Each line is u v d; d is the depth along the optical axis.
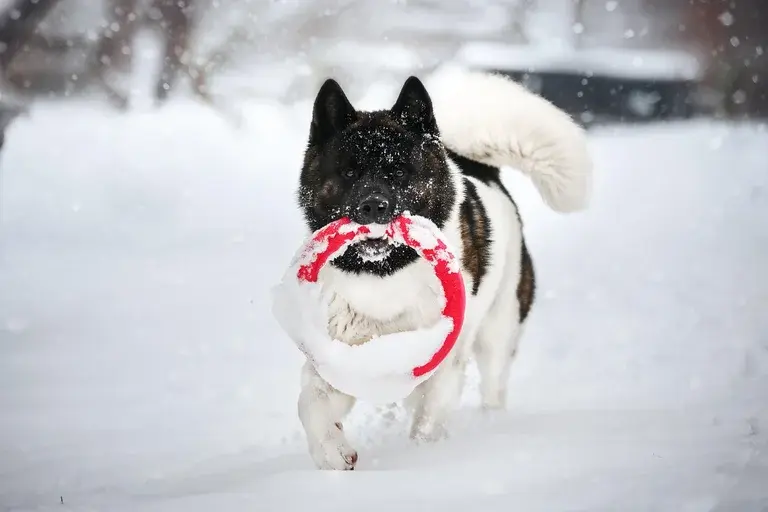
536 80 39.97
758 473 4.29
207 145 20.89
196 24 28.50
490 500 3.97
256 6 28.88
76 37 30.80
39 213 15.79
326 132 5.77
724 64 40.91
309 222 5.85
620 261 13.19
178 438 5.88
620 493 4.00
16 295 10.82
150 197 17.12
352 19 33.16
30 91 31.75
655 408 6.19
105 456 5.48
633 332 9.06
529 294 7.28
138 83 28.66
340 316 5.56
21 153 18.91
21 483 4.94
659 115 41.19
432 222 5.42
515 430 5.54
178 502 4.14
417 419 5.66
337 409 5.36
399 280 5.41
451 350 5.71
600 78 40.44
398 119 5.79
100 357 8.23
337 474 4.48
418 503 3.97
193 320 9.80
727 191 19.50
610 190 20.11
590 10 44.41
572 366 7.96
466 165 6.94
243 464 5.19
